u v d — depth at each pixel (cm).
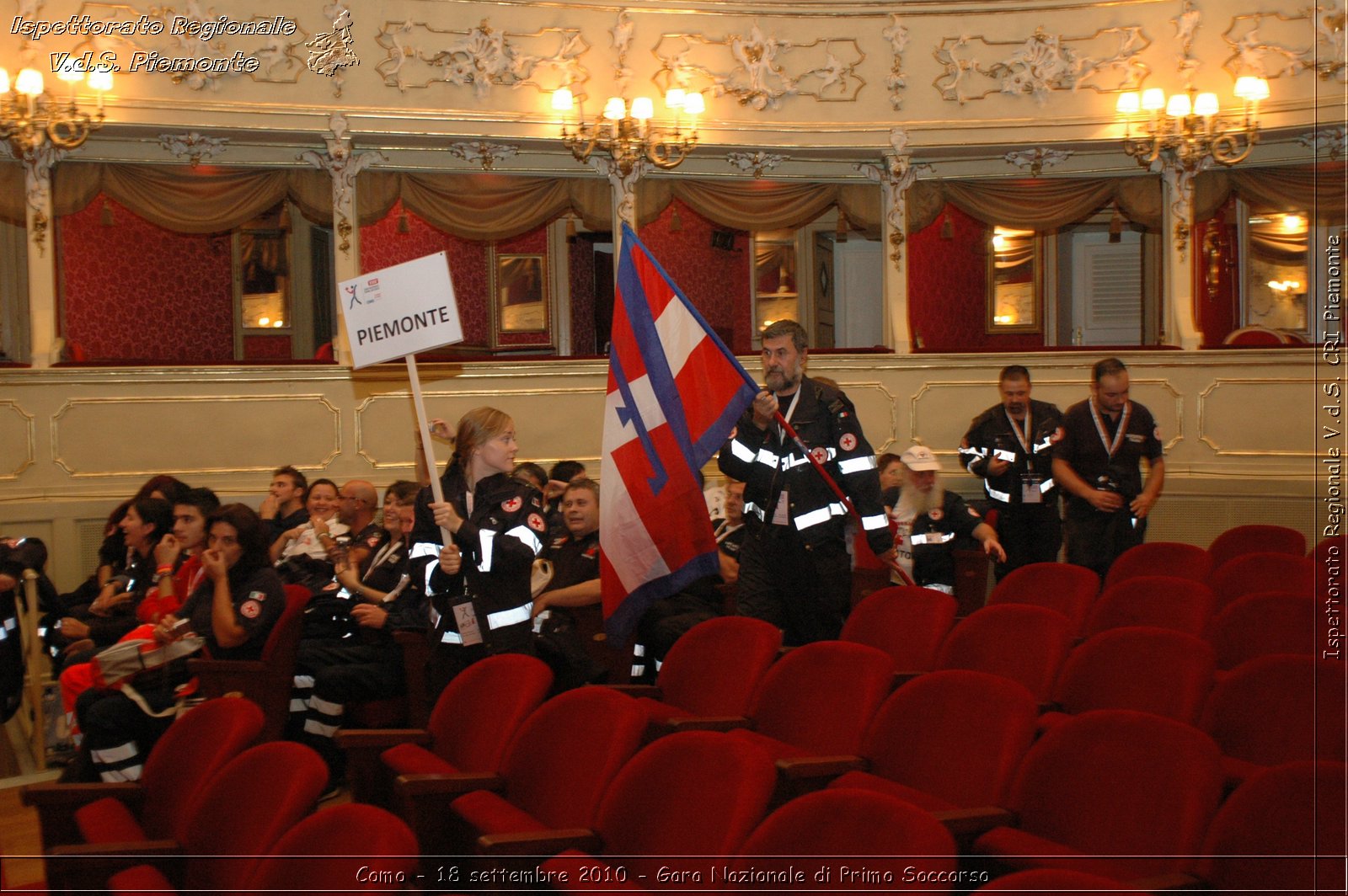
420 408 422
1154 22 938
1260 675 325
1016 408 723
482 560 407
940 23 963
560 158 968
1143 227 1016
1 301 1026
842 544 488
